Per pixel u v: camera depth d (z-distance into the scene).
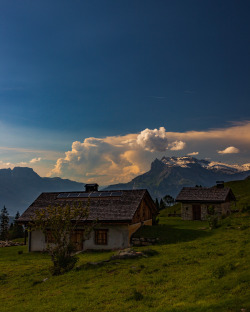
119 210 38.12
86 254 34.25
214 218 39.81
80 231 37.50
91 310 14.98
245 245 25.08
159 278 18.62
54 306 16.16
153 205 46.84
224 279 16.45
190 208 62.66
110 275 20.73
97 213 38.19
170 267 21.03
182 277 18.30
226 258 21.27
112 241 36.28
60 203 43.25
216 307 12.72
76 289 18.73
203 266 20.11
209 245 27.22
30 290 20.09
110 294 16.94
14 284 22.16
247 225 35.25
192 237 34.06
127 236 35.78
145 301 15.27
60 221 25.53
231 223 38.59
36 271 25.45
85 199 42.78
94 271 22.14
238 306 12.48
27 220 40.28
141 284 18.05
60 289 19.25
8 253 39.50
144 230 38.88
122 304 15.24
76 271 22.92
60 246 24.66
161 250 27.72
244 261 19.44
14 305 17.36
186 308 13.22
